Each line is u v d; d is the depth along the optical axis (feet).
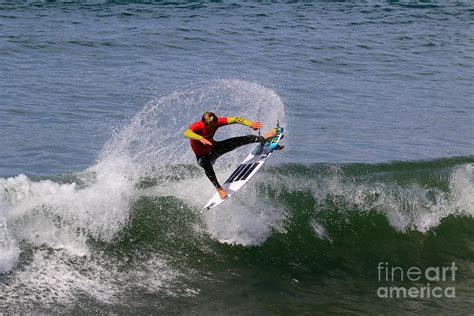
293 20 422.00
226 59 325.83
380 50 373.61
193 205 150.10
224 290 131.34
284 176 162.81
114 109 242.37
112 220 141.08
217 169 164.04
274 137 157.07
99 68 297.33
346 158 209.77
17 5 397.60
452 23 447.42
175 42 350.64
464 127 253.85
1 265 124.77
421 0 505.25
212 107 239.30
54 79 275.80
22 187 138.72
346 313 126.93
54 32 349.41
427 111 272.10
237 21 405.80
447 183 173.99
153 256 137.39
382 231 160.35
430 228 164.66
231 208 150.82
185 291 129.08
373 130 242.17
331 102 273.13
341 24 423.23
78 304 119.96
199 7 433.07
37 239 132.67
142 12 409.90
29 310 116.06
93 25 371.35
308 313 125.80
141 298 124.57
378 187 167.32
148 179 156.15
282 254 146.82
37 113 233.55
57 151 200.23
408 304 132.05
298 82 298.35
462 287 141.08
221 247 144.15
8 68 286.25
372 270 146.10
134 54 324.19
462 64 357.41
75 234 135.95
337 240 154.51
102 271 130.11
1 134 211.00
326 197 161.48
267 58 334.85
